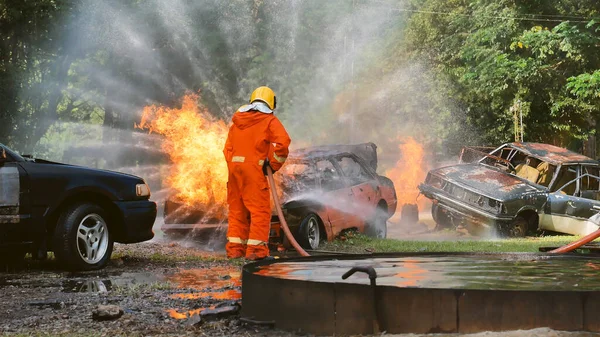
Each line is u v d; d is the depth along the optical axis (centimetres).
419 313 509
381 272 658
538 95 3169
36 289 818
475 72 3209
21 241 941
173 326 601
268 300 575
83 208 982
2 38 2381
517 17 3120
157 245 1291
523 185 1795
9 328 605
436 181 1880
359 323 523
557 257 783
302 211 1245
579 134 3425
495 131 3466
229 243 974
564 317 494
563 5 3159
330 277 624
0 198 930
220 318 619
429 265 710
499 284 584
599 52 3005
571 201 1811
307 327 546
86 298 755
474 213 1744
